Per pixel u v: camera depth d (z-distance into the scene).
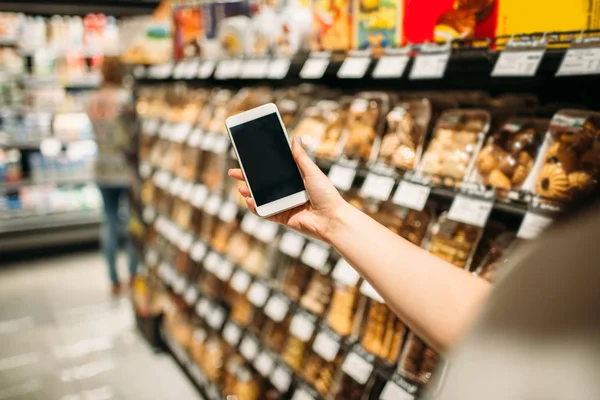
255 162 1.31
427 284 1.04
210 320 3.00
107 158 4.37
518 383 0.48
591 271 0.47
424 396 1.53
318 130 2.13
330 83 2.54
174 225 3.48
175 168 3.41
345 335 1.92
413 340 1.64
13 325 4.03
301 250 2.30
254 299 2.48
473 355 0.52
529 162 1.39
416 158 1.69
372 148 1.86
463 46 1.45
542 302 0.48
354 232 1.14
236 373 2.72
